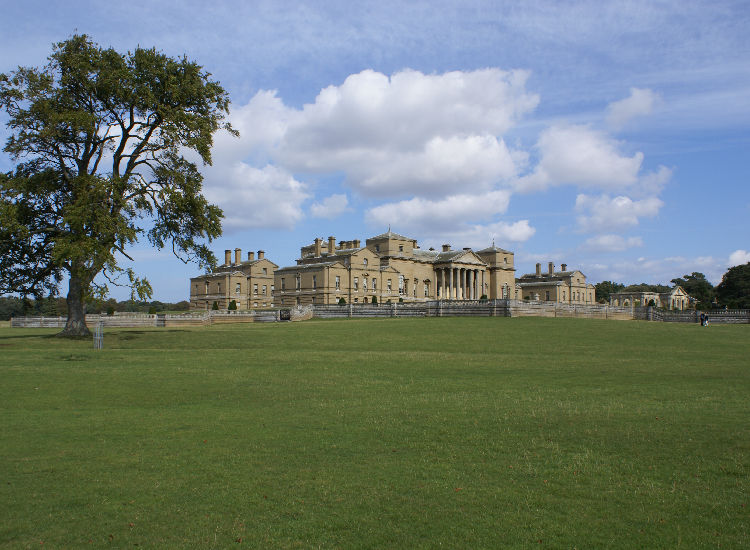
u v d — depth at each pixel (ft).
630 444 49.70
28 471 43.47
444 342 147.74
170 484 40.91
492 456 46.96
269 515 35.91
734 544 31.65
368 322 218.59
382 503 37.58
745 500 37.45
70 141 143.64
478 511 36.35
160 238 163.94
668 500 37.68
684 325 213.05
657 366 101.86
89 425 57.31
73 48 141.38
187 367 97.81
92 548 31.71
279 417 60.80
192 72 153.58
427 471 43.45
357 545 31.99
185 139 149.89
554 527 33.99
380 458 46.60
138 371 92.17
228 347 139.95
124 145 153.69
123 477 42.29
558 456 46.78
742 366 102.01
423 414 61.62
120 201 138.72
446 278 466.70
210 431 54.95
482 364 104.22
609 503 37.42
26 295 153.58
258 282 437.58
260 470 43.75
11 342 139.64
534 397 70.74
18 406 65.92
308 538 32.89
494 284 472.44
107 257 132.16
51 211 147.23
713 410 62.23
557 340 151.12
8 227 127.24
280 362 106.01
